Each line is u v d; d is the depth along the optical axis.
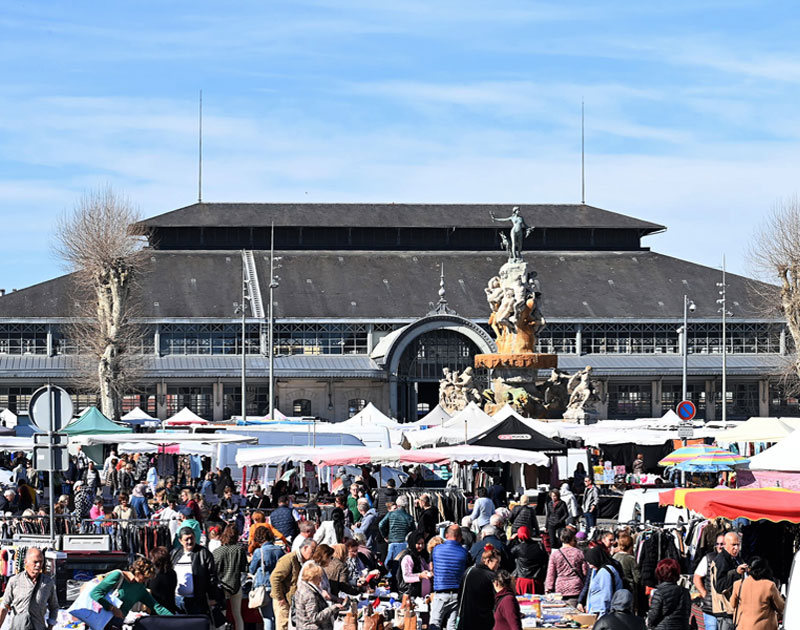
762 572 21.73
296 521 34.09
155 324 133.12
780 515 25.16
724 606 24.03
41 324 133.38
